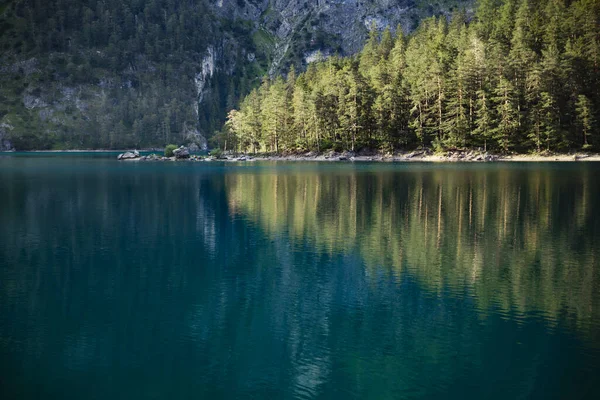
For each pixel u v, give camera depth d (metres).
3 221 37.59
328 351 15.73
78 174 83.38
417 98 115.00
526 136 104.88
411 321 18.08
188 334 17.02
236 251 28.12
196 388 13.51
